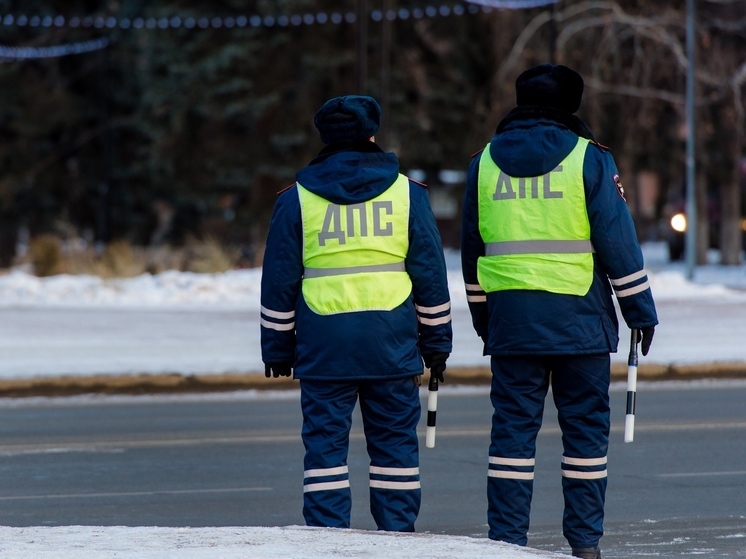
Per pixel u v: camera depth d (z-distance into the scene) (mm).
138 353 63031
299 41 146250
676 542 27922
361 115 23344
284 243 23188
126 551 20562
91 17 176375
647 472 37031
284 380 57969
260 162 148125
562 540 28172
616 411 50156
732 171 136875
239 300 92938
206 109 146000
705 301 91000
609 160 23266
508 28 133875
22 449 41656
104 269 105625
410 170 153500
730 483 35344
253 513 31312
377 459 23172
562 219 23000
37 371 56969
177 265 115375
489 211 23500
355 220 22906
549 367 23703
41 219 180500
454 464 38531
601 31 129375
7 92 177125
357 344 22766
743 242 167875
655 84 131125
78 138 180875
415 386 23328
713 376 61031
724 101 129000
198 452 41031
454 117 149375
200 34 148375
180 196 156750
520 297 23031
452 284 96375
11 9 177750
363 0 94750
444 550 20359
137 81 176500
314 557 19812
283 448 41906
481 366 59562
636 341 23375
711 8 127750
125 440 43594
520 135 23359
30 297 93438
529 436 23453
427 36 147250
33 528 23359
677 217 131000
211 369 57906
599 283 23266
